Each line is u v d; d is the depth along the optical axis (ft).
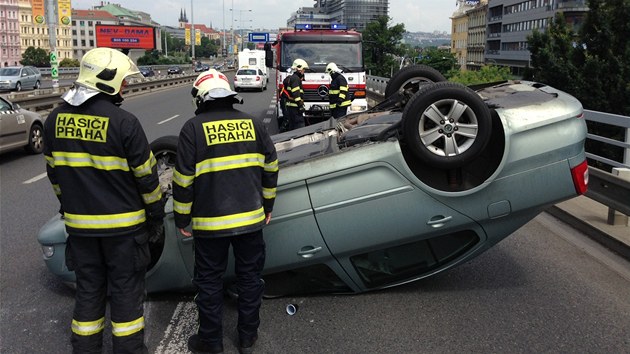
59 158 11.32
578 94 54.44
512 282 16.90
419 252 15.52
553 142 14.53
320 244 14.56
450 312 14.92
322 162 14.29
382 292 16.21
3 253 19.67
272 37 297.74
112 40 275.18
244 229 12.02
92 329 11.82
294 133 19.74
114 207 11.38
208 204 12.01
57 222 15.92
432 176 15.44
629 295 15.97
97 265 11.77
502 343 13.28
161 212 11.98
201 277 12.46
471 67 427.33
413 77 22.52
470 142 14.42
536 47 60.70
